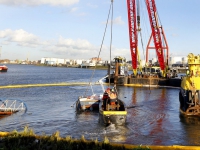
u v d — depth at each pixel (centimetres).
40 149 1481
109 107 2906
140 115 3412
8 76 13162
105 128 2636
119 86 8519
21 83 9106
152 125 2816
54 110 3675
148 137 2327
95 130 2555
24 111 3516
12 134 1775
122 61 9562
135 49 8750
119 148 1596
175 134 2436
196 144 2127
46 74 16775
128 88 7756
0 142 1605
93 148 1531
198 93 3341
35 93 5875
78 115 3344
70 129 2600
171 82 8231
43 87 7544
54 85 8162
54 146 1517
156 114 3497
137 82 8719
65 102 4516
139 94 6056
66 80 11394
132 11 8425
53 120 3019
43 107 3916
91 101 3706
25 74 15975
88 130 2556
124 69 9612
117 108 2900
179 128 2681
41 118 3112
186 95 3400
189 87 3384
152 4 8331
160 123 2928
